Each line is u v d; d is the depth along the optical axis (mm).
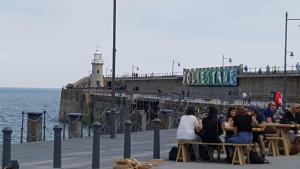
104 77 156875
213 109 17547
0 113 91750
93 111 108375
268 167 16359
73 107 122562
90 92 114500
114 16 32344
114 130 29094
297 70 75938
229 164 16969
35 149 22750
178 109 66500
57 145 16000
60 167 16062
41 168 16203
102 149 22922
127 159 15695
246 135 17172
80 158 19234
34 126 31000
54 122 81500
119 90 115250
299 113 22031
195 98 86750
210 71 103500
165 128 39812
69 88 132750
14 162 14062
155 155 18484
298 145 20562
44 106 161875
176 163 17141
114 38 32906
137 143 26156
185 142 17594
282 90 78500
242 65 131375
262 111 21672
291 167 16422
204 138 17422
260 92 85125
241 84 92750
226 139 17766
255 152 17422
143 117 56812
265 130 19891
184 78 115688
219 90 100438
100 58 150000
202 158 18016
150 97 89750
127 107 86062
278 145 20656
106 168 16094
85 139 28156
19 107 137500
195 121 17734
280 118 22531
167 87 124062
